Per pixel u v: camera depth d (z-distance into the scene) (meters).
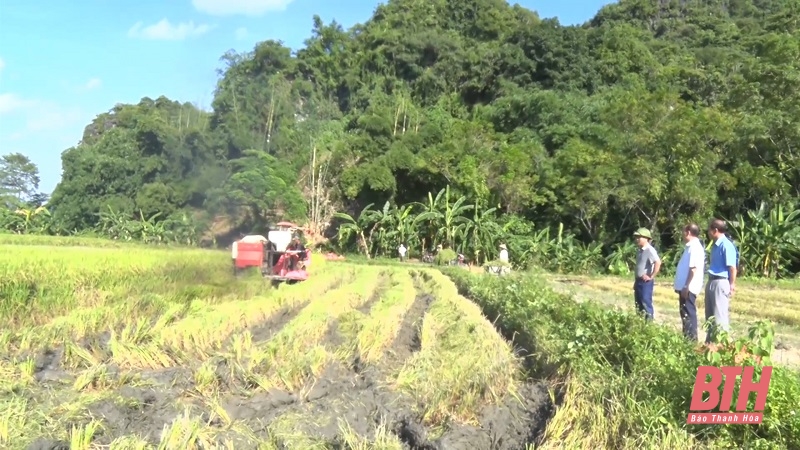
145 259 15.10
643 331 6.98
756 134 32.56
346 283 17.14
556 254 33.28
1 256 12.94
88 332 9.27
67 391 6.41
